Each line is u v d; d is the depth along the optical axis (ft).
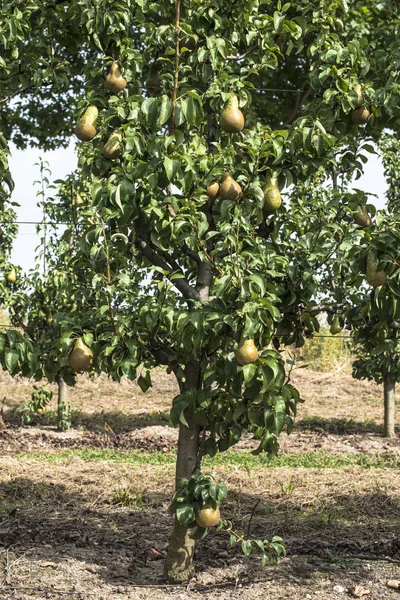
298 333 20.67
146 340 18.69
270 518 26.55
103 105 19.35
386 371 47.73
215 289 16.90
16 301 44.62
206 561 21.62
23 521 25.48
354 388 71.56
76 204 42.42
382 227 18.24
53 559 21.11
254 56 21.61
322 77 20.44
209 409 18.52
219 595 18.58
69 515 26.61
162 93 19.48
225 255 19.29
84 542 23.02
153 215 18.33
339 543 23.35
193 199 18.15
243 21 20.36
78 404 61.16
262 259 17.81
